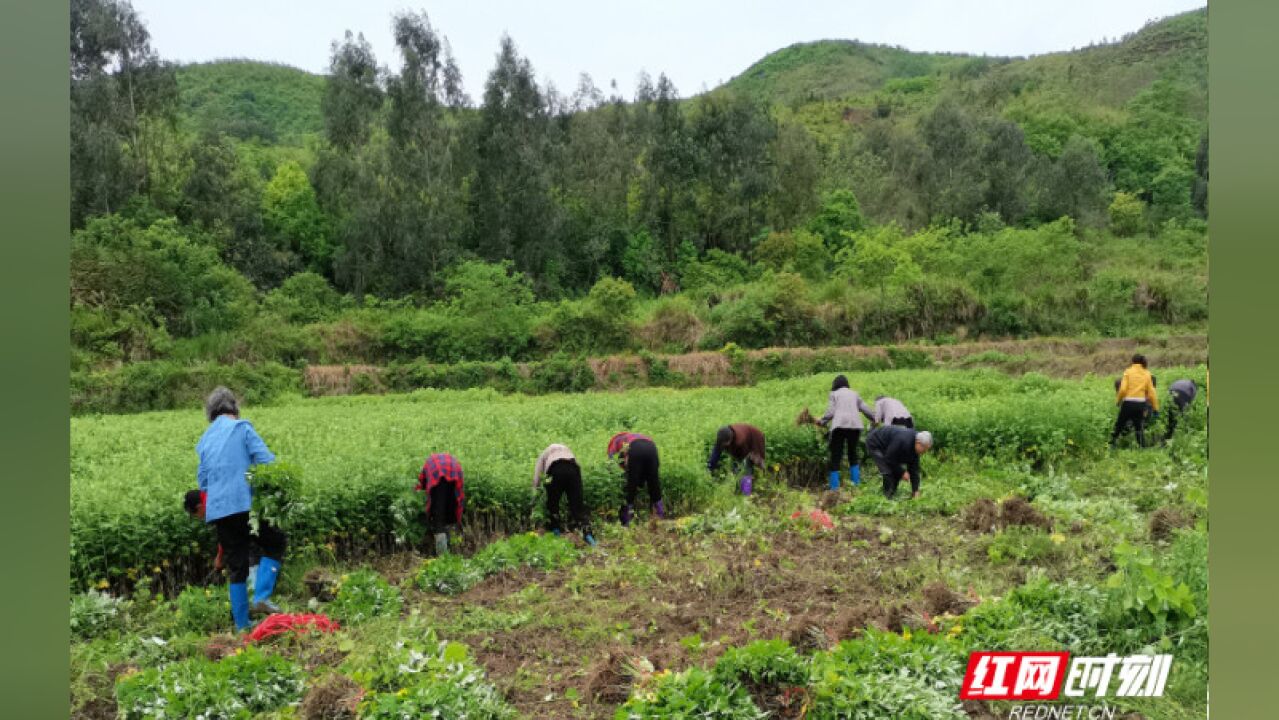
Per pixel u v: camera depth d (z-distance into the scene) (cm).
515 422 1591
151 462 1169
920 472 1214
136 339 3014
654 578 788
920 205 5825
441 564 815
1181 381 1441
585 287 4928
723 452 1208
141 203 3778
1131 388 1325
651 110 5547
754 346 3650
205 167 4200
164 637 707
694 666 559
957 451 1310
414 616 678
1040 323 3741
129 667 604
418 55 4544
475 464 1008
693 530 959
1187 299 3694
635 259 4909
